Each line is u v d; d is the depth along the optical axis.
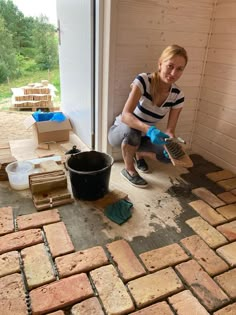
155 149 1.81
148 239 1.37
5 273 1.14
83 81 2.22
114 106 1.99
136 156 2.02
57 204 1.57
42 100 3.32
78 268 1.18
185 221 1.51
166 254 1.28
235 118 1.94
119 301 1.05
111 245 1.32
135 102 1.67
